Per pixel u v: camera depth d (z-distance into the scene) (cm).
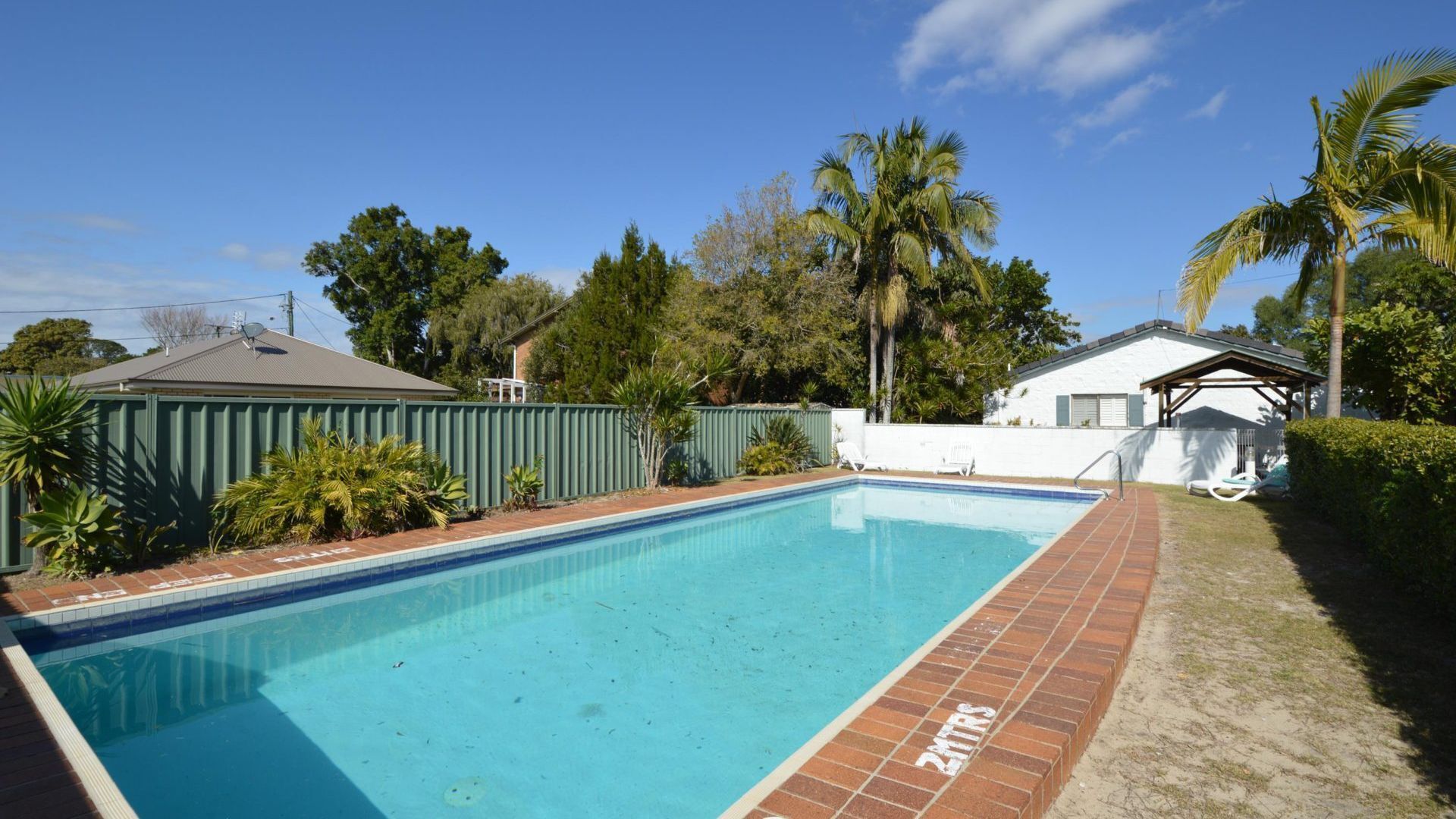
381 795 334
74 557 620
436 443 982
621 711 430
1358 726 342
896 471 1795
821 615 634
